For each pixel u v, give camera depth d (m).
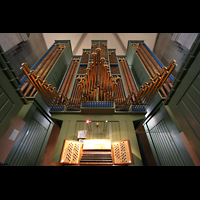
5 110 3.45
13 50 8.16
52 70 8.34
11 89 3.68
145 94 5.61
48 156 8.67
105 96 5.87
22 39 8.63
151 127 7.35
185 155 4.59
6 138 4.09
